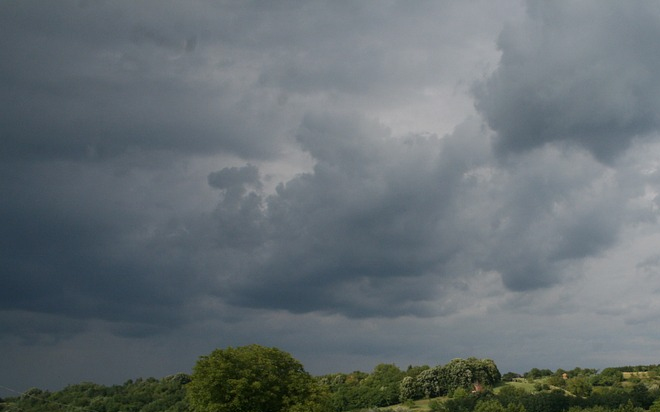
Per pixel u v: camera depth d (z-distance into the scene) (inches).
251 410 3676.2
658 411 6210.6
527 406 6939.0
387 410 7839.6
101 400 7165.4
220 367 3774.6
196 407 3730.3
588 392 7785.4
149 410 6648.6
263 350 4151.1
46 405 7007.9
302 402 3814.0
